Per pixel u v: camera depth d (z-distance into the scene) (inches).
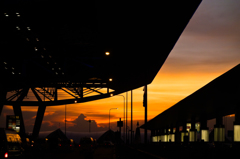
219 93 2346.2
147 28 1635.1
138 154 949.2
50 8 1552.7
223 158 1268.5
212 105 2942.9
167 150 1626.5
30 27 1812.3
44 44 2132.1
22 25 1769.2
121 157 1373.0
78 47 2218.3
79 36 1939.0
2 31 1884.8
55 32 1894.7
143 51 2049.7
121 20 1619.1
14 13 1569.9
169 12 1365.7
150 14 1459.2
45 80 3038.9
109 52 2118.6
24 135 3152.1
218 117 3122.5
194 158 1336.1
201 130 3595.0
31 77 3026.6
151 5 1363.2
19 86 3164.4
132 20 1588.3
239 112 2517.2
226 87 2127.2
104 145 3666.3
